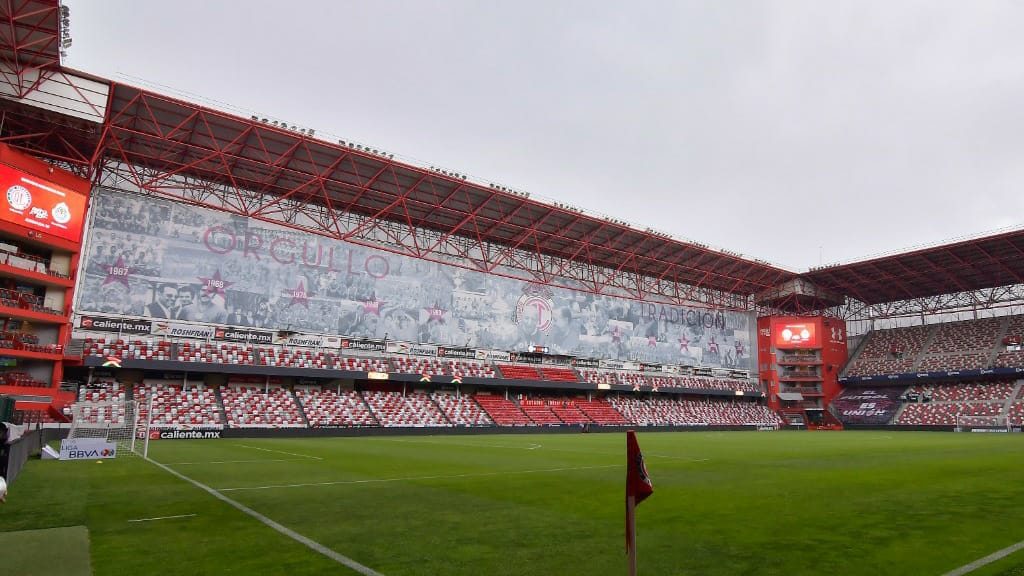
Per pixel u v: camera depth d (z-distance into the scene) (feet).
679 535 32.63
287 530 33.73
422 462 80.38
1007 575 24.49
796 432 231.09
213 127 150.20
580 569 25.80
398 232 204.74
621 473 66.74
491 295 218.38
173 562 26.35
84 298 149.48
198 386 164.86
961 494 48.14
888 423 255.50
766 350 291.79
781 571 25.26
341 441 134.31
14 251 127.65
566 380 226.38
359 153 162.71
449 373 200.85
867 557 27.53
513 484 56.24
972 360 258.98
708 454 96.99
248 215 173.78
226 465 73.10
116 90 135.03
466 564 26.63
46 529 33.12
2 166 122.21
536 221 209.87
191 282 164.76
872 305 310.86
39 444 85.61
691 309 274.98
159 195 163.32
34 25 113.60
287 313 178.09
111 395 146.00
